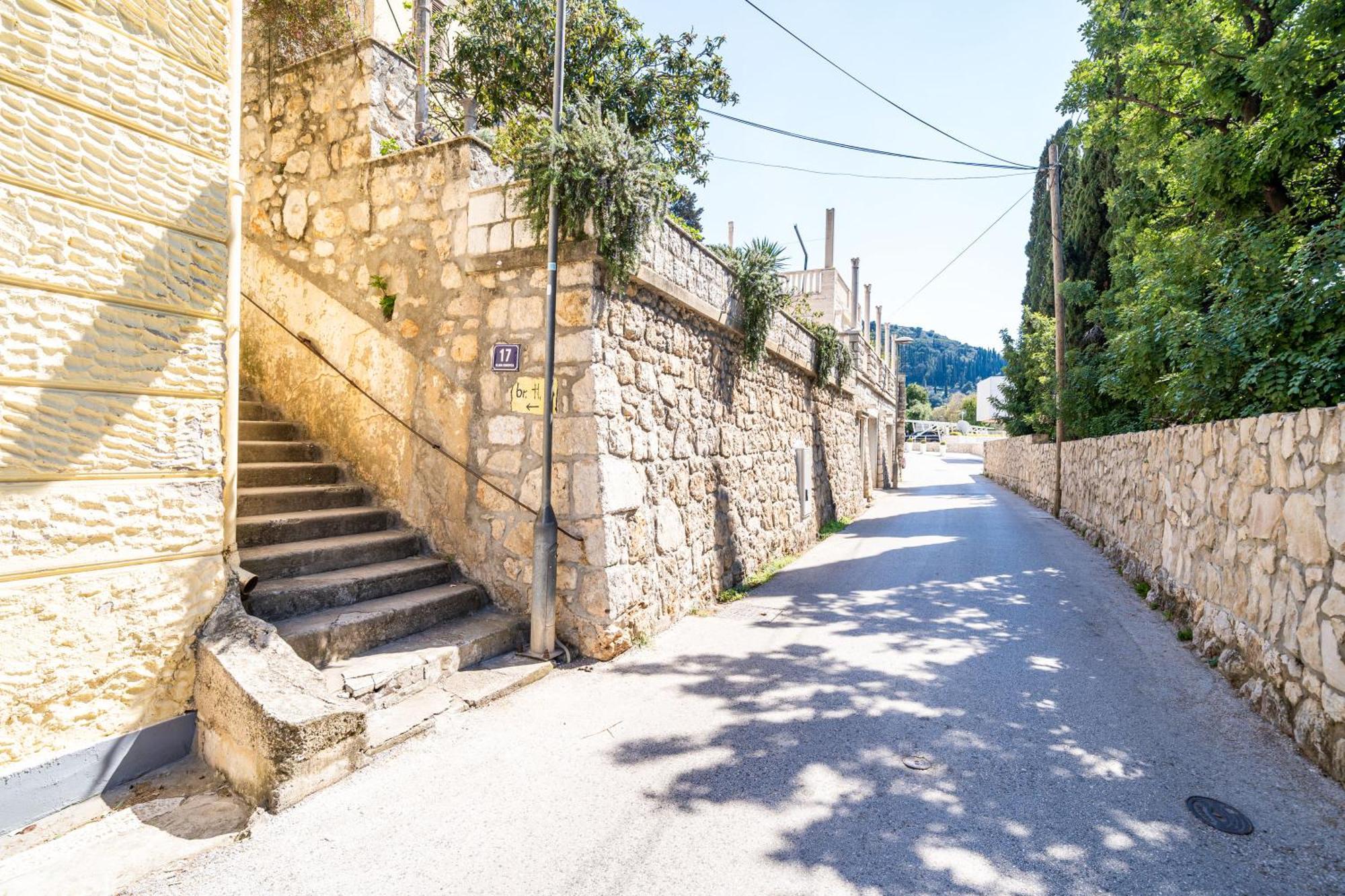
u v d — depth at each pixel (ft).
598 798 9.55
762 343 26.02
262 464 17.25
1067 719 12.55
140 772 9.77
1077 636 18.20
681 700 13.30
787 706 13.07
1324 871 7.98
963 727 12.12
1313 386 14.62
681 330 20.70
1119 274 36.19
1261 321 16.29
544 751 11.00
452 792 9.65
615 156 15.70
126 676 9.64
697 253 21.39
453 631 14.69
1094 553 32.42
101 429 9.37
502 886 7.57
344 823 8.79
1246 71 19.70
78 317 9.12
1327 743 10.61
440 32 23.76
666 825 8.87
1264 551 13.91
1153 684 14.53
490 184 17.80
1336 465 11.05
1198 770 10.59
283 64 20.93
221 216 10.94
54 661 8.86
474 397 17.06
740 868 7.93
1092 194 53.01
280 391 20.47
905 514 50.47
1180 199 27.20
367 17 25.38
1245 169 20.98
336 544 15.19
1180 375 19.89
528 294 16.31
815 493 38.29
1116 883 7.70
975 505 57.98
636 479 17.31
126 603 9.62
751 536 26.53
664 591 18.80
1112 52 27.68
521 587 16.16
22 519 8.54
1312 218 20.07
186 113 10.44
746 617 20.07
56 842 8.30
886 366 80.89
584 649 15.70
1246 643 14.25
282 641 10.69
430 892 7.45
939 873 7.86
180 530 10.32
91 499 9.25
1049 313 67.87
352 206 19.11
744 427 26.48
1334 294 14.42
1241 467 15.56
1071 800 9.61
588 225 15.76
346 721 9.95
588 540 15.62
